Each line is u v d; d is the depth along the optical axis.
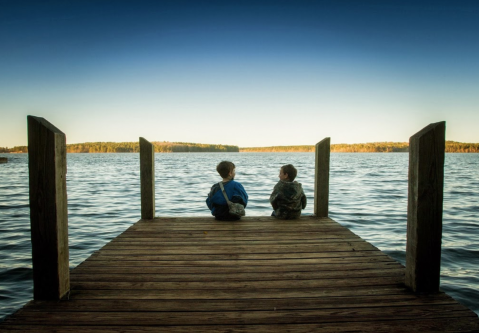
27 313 2.38
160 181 23.78
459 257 6.47
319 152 5.58
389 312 2.43
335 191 17.00
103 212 11.36
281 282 2.96
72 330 2.17
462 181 23.38
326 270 3.25
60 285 2.58
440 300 2.62
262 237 4.41
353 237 4.41
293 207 5.43
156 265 3.38
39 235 2.54
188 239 4.32
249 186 19.83
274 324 2.26
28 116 2.45
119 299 2.62
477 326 2.24
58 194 2.54
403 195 15.41
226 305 2.53
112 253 3.75
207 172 35.19
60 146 2.57
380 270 3.25
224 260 3.54
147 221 5.34
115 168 45.72
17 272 5.70
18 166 53.50
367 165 53.56
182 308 2.48
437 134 2.64
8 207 12.23
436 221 2.70
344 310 2.46
